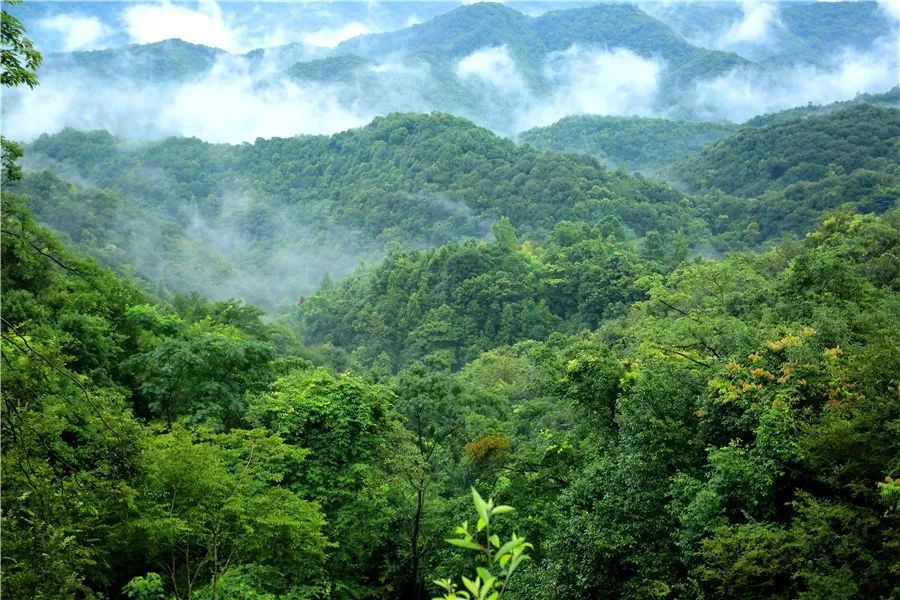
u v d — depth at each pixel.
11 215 10.48
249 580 13.35
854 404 12.75
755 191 173.12
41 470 9.00
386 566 20.08
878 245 33.44
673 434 16.66
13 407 8.95
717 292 30.55
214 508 11.96
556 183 171.62
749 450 14.23
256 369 22.38
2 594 8.10
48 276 20.80
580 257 108.12
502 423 24.95
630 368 21.77
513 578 17.62
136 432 11.34
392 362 99.94
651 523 15.53
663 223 151.25
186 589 13.49
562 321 96.44
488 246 109.12
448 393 23.73
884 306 20.66
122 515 11.03
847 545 11.02
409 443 20.23
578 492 17.83
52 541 8.48
